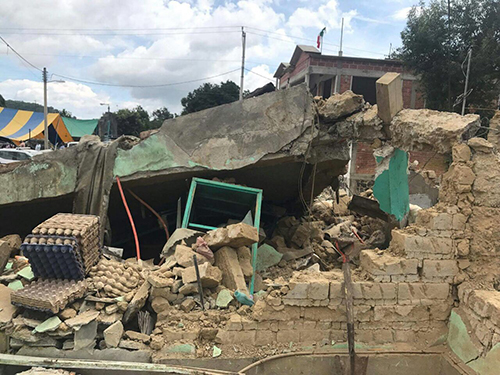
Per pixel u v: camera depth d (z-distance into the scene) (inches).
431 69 507.2
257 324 171.5
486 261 176.1
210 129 251.0
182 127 251.3
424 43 498.0
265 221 364.2
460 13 501.4
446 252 176.7
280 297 172.1
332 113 246.1
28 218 284.0
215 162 249.6
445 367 170.4
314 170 278.5
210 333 169.0
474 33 493.0
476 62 465.4
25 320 162.2
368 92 671.8
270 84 338.0
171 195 300.7
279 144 246.4
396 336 177.6
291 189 335.0
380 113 222.2
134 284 183.8
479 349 154.4
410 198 372.2
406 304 176.7
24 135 957.2
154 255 328.2
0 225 280.4
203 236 216.8
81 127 1192.8
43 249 168.9
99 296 173.8
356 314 175.6
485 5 489.7
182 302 179.3
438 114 201.3
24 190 250.4
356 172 539.8
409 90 636.1
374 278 174.9
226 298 182.9
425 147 202.5
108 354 160.7
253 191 252.5
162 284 174.1
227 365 164.1
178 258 194.2
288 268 267.9
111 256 225.5
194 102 1211.9
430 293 176.9
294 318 173.9
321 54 652.7
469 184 175.3
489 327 150.1
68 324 158.9
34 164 251.6
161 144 250.7
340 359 169.8
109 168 251.3
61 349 161.3
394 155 272.7
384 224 342.3
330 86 712.4
